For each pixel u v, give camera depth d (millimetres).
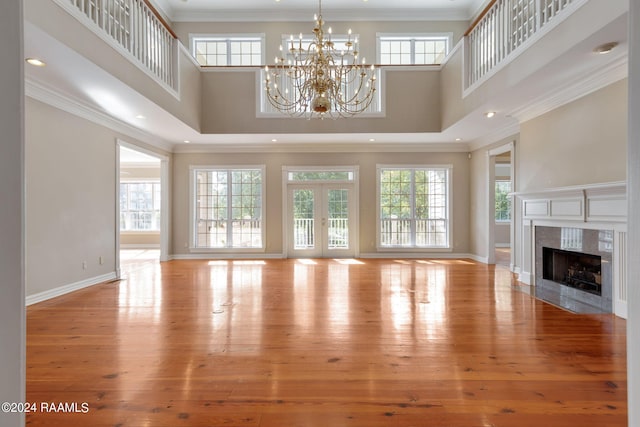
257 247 8523
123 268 7188
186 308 4203
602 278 4129
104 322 3684
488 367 2621
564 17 3465
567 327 3488
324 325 3564
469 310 4082
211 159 8484
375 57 8156
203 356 2826
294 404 2141
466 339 3176
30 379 2451
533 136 5344
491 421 1970
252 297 4719
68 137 5066
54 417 2014
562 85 4379
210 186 8641
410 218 8594
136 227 11430
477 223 8047
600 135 4074
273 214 8516
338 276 6188
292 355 2838
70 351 2928
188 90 6383
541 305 4297
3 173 558
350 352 2896
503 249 10688
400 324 3590
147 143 7293
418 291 5035
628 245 554
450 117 6480
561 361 2719
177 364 2682
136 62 4590
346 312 4016
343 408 2100
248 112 7016
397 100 6992
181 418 2002
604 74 3896
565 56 3576
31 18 2965
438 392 2275
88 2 3754
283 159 8500
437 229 8594
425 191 8617
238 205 8625
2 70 554
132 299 4641
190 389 2316
